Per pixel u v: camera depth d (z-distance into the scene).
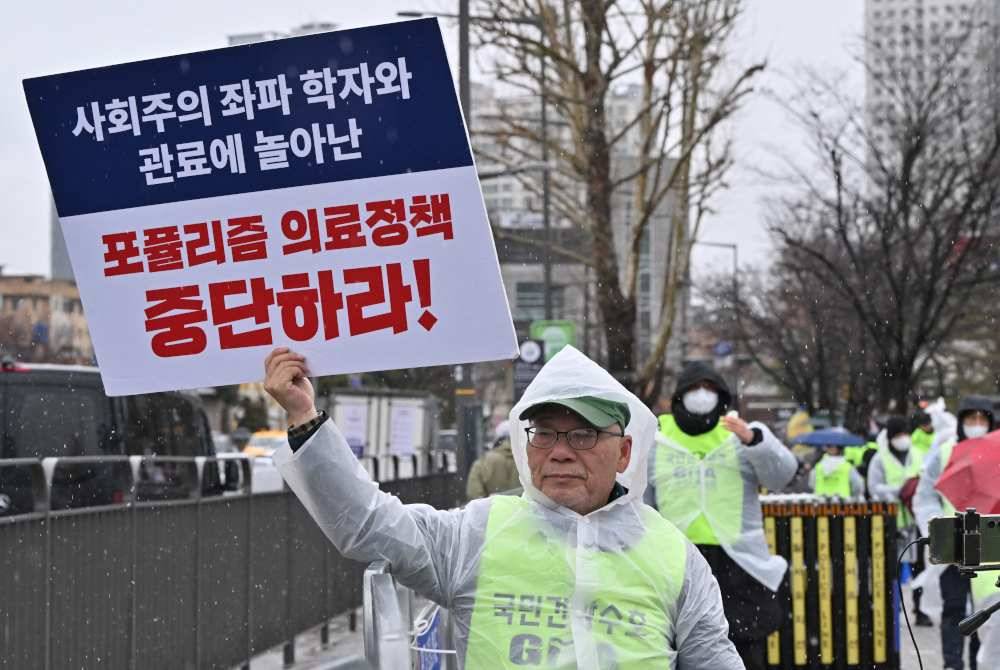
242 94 4.44
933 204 29.23
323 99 4.42
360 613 15.70
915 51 36.09
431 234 4.40
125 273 4.49
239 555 11.20
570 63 28.55
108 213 4.49
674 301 33.81
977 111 32.12
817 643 11.50
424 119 4.39
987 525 5.18
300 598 13.03
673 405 9.22
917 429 18.69
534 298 81.44
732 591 9.01
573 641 4.09
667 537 4.28
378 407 36.06
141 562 9.12
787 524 11.49
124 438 14.00
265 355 4.43
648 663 4.10
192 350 4.48
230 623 10.91
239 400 64.31
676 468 9.11
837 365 45.06
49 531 7.78
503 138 32.50
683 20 30.02
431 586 4.23
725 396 9.16
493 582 4.18
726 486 9.06
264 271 4.43
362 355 4.41
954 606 11.37
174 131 4.46
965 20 31.55
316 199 4.43
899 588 5.40
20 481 9.62
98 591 8.44
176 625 9.71
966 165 29.73
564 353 4.29
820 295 37.81
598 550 4.18
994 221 32.19
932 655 13.20
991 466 8.55
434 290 4.40
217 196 4.46
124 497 10.57
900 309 29.19
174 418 15.61
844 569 11.50
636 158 35.66
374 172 4.41
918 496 11.65
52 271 77.62
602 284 29.30
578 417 4.20
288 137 4.43
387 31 4.38
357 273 4.43
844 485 18.36
